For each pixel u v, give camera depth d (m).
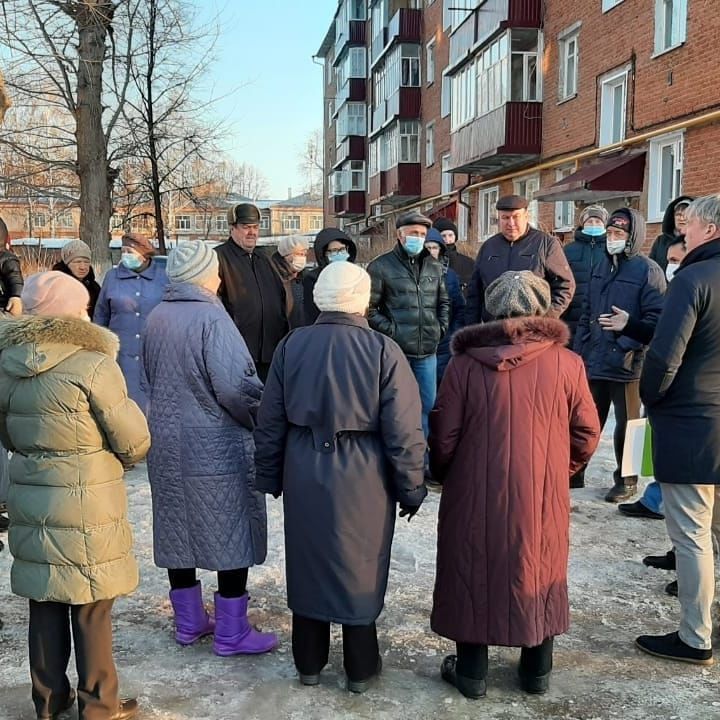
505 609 2.75
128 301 5.88
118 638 3.43
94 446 2.58
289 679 3.08
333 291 2.86
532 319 2.79
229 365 3.04
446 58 24.44
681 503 3.15
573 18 15.23
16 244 26.97
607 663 3.20
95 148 13.01
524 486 2.75
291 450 2.88
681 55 11.76
